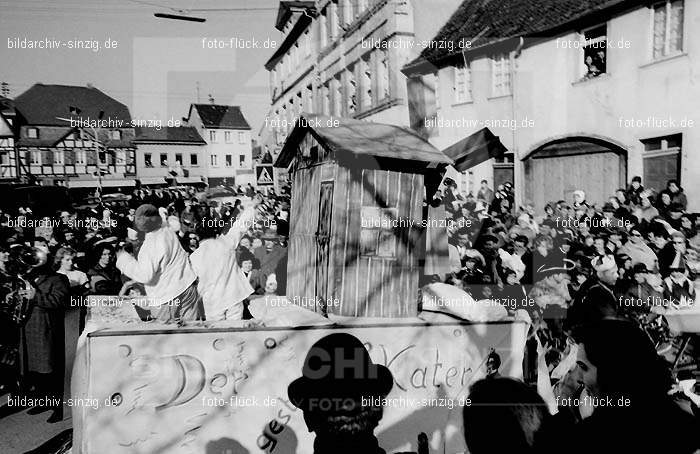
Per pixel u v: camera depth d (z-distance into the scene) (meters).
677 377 4.80
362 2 17.09
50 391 5.83
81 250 8.23
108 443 3.39
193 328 3.55
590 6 10.59
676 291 6.04
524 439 2.16
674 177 9.14
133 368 3.43
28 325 5.84
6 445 4.84
